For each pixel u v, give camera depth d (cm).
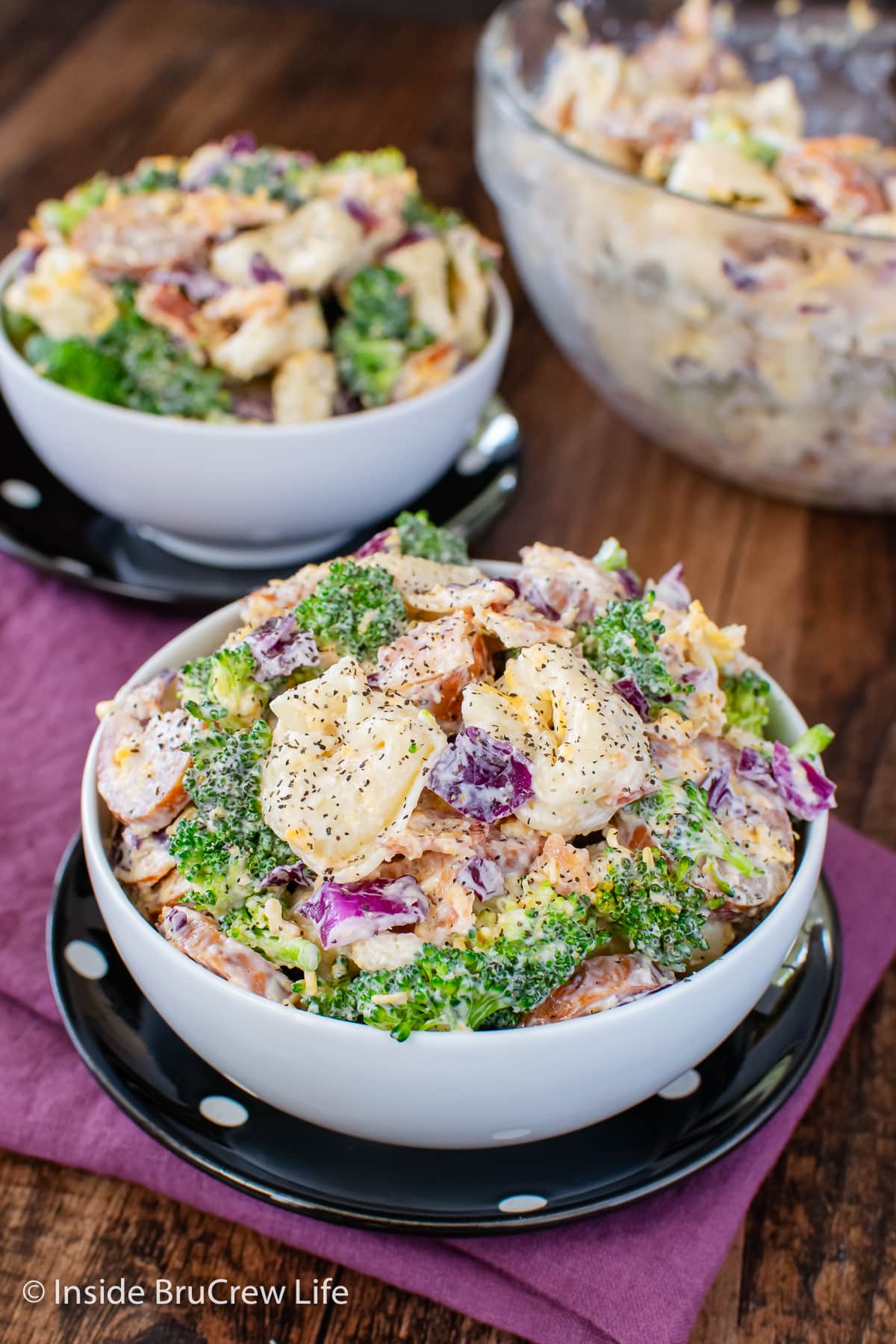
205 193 54
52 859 46
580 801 37
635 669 39
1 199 74
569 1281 38
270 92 87
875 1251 40
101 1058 39
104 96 85
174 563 54
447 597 40
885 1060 44
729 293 53
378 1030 35
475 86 89
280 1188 37
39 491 56
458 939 36
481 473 57
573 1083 36
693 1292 38
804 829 40
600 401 66
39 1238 40
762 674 42
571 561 42
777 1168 41
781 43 72
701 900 37
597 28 71
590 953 37
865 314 52
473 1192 38
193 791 38
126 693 41
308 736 37
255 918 36
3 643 53
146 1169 40
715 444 58
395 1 110
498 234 75
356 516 53
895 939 45
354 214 54
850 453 56
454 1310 39
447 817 37
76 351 51
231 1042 36
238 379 53
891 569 59
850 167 57
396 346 53
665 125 61
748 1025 41
